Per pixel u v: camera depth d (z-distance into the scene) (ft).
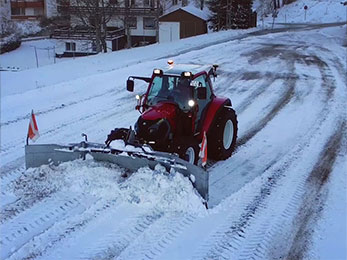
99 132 36.24
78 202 23.63
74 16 143.54
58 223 21.62
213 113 29.14
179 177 23.54
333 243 20.45
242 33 131.13
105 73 61.31
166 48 97.09
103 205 23.32
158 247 19.84
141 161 24.73
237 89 52.75
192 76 26.96
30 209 22.99
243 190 25.80
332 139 35.14
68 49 146.51
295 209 23.62
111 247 19.72
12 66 120.88
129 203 23.47
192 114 26.55
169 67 29.55
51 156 26.68
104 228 21.25
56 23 160.04
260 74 61.98
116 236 20.61
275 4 224.74
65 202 23.63
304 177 27.78
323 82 56.39
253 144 34.06
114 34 144.87
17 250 19.38
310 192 25.66
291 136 35.96
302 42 106.11
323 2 222.89
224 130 30.14
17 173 27.99
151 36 152.97
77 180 25.00
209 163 30.22
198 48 93.81
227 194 25.25
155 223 21.75
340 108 44.29
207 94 29.37
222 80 57.82
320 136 35.88
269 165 29.81
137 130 25.40
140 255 19.19
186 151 25.50
